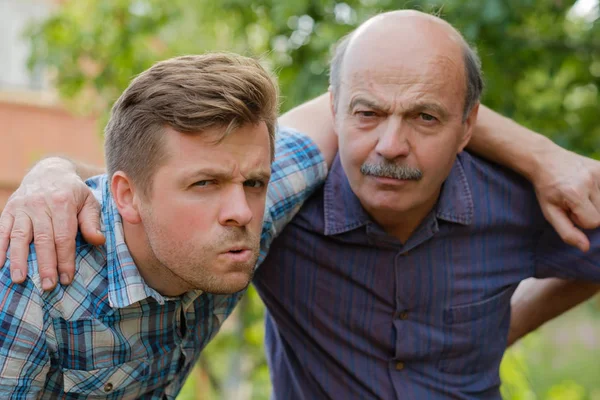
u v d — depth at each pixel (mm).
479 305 2314
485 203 2301
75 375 1850
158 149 1656
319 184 2297
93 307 1823
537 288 2721
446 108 2033
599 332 12633
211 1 4668
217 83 1630
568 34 4613
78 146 9430
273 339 2578
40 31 5117
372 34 2070
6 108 9125
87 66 5777
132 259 1852
